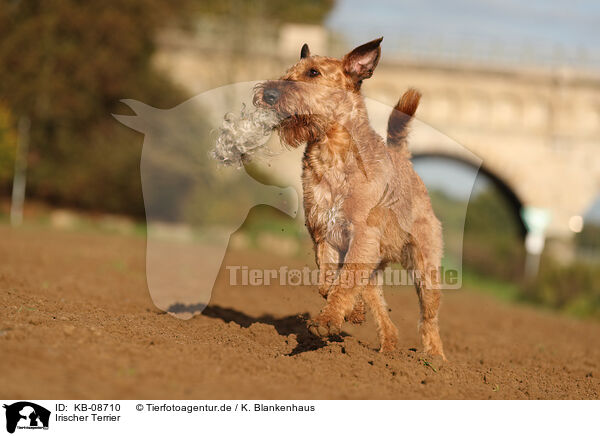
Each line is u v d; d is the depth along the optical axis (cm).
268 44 5100
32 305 811
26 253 1723
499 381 744
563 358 1069
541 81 5731
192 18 5134
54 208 4225
